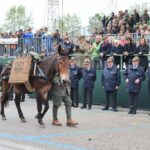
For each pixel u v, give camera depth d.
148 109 15.88
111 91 15.70
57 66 11.08
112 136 10.13
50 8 43.81
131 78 14.88
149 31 16.77
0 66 17.78
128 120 13.09
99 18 39.81
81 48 18.36
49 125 11.78
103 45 17.36
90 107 16.39
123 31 18.22
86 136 10.10
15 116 13.69
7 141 9.46
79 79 17.09
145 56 16.08
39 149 8.62
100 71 17.42
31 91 11.61
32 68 11.44
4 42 22.44
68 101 11.63
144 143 9.26
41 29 21.59
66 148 8.70
